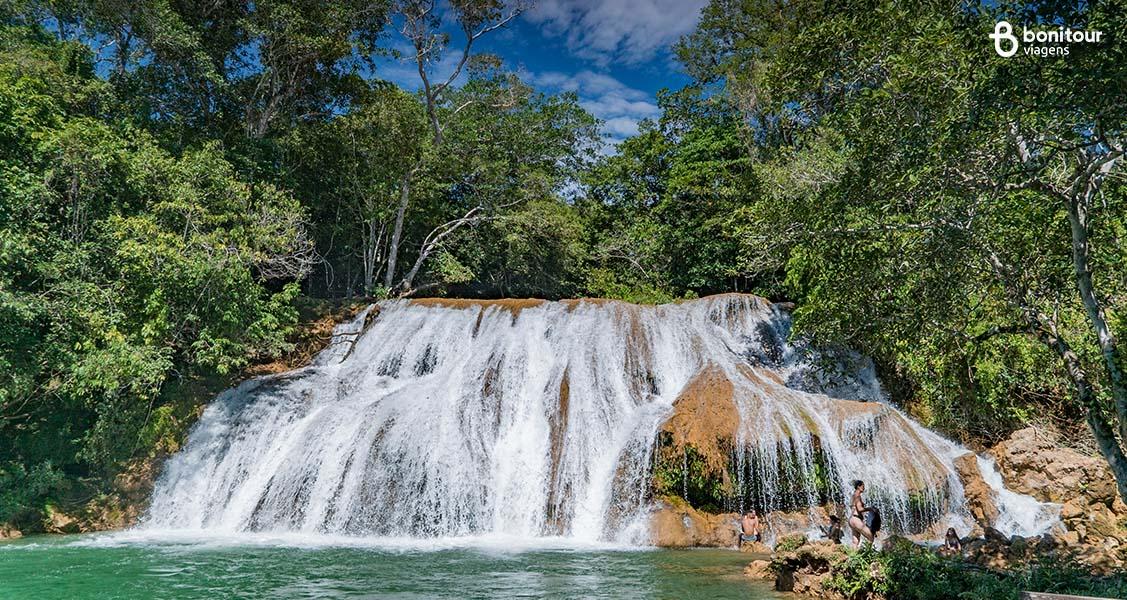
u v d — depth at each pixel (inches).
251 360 1007.6
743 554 592.7
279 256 1018.1
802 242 478.6
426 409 796.6
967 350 552.7
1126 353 478.0
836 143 911.7
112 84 1065.5
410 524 691.4
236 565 526.3
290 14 1182.3
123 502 754.8
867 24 410.6
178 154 1075.9
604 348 931.3
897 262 444.1
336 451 754.8
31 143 805.9
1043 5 312.3
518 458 776.3
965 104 359.6
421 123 1448.1
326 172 1381.6
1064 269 443.8
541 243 1583.4
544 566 526.9
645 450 708.7
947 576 402.6
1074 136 348.2
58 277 765.3
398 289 1440.7
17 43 956.0
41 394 800.3
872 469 701.3
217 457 804.0
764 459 684.1
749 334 1016.2
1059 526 649.0
